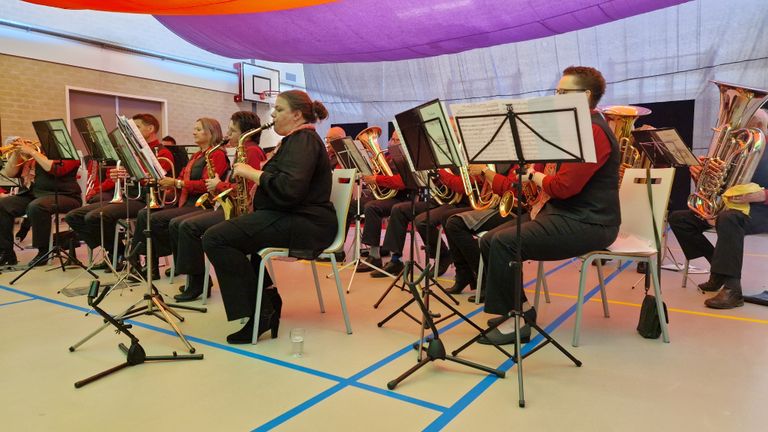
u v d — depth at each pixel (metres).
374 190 4.26
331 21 5.89
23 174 4.61
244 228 2.44
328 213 2.66
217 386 2.01
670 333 2.67
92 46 7.75
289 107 2.55
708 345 2.48
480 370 2.17
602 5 4.95
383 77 9.58
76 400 1.88
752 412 1.78
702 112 6.72
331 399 1.89
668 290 3.66
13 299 3.35
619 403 1.86
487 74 8.48
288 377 2.10
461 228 3.35
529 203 2.76
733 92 3.09
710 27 6.58
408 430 1.66
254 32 6.33
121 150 2.86
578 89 2.36
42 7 7.16
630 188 2.77
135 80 8.33
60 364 2.23
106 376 2.10
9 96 6.87
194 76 9.19
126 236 4.12
